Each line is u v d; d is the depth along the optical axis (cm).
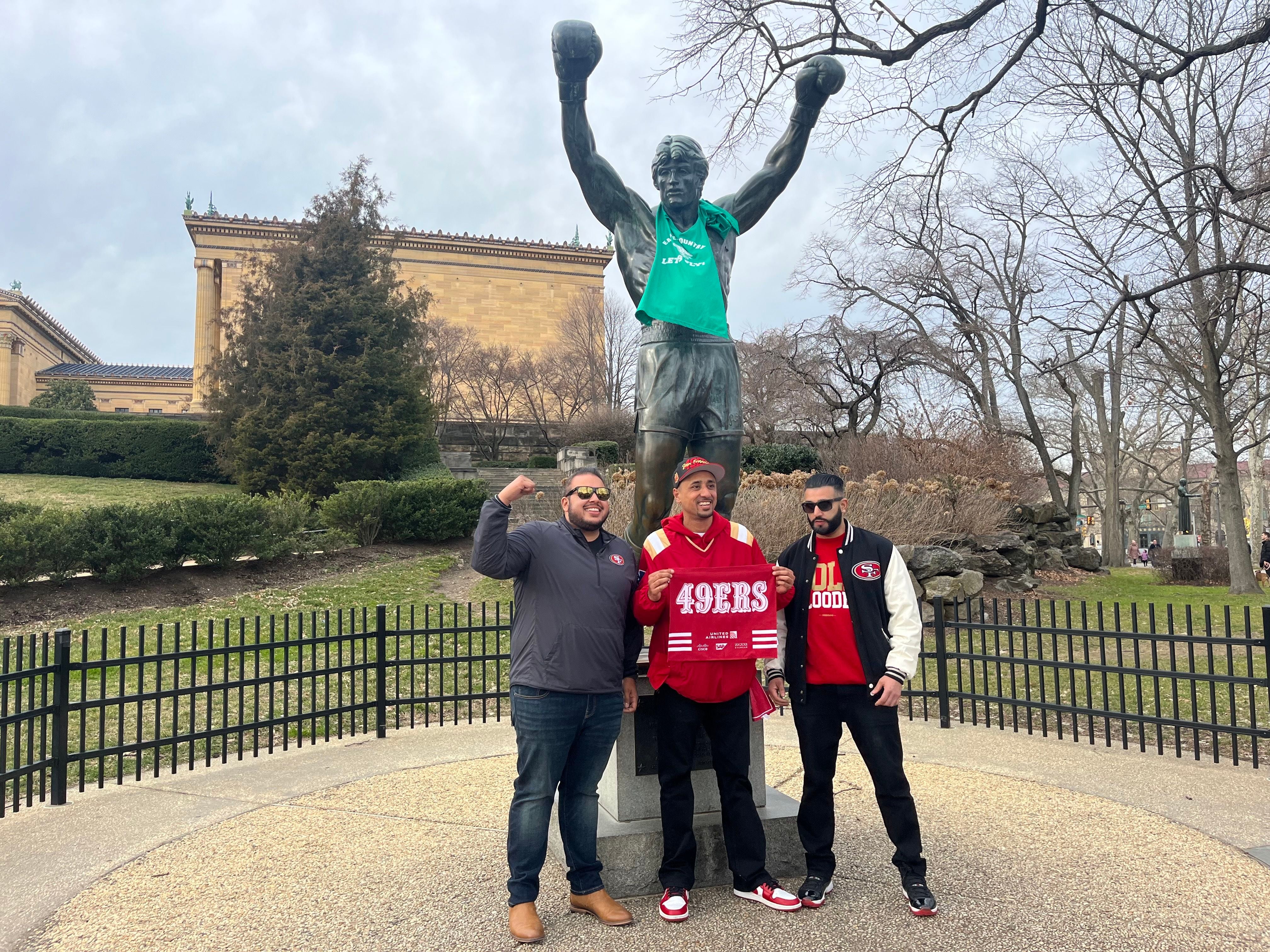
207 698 761
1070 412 3356
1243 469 5178
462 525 1906
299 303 2466
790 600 354
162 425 2723
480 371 3809
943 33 1060
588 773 335
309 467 2314
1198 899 344
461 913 339
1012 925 321
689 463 344
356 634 682
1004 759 589
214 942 317
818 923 324
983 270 2417
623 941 313
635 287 427
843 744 628
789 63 1127
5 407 2798
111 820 472
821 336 2539
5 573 1159
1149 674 609
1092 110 1346
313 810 484
